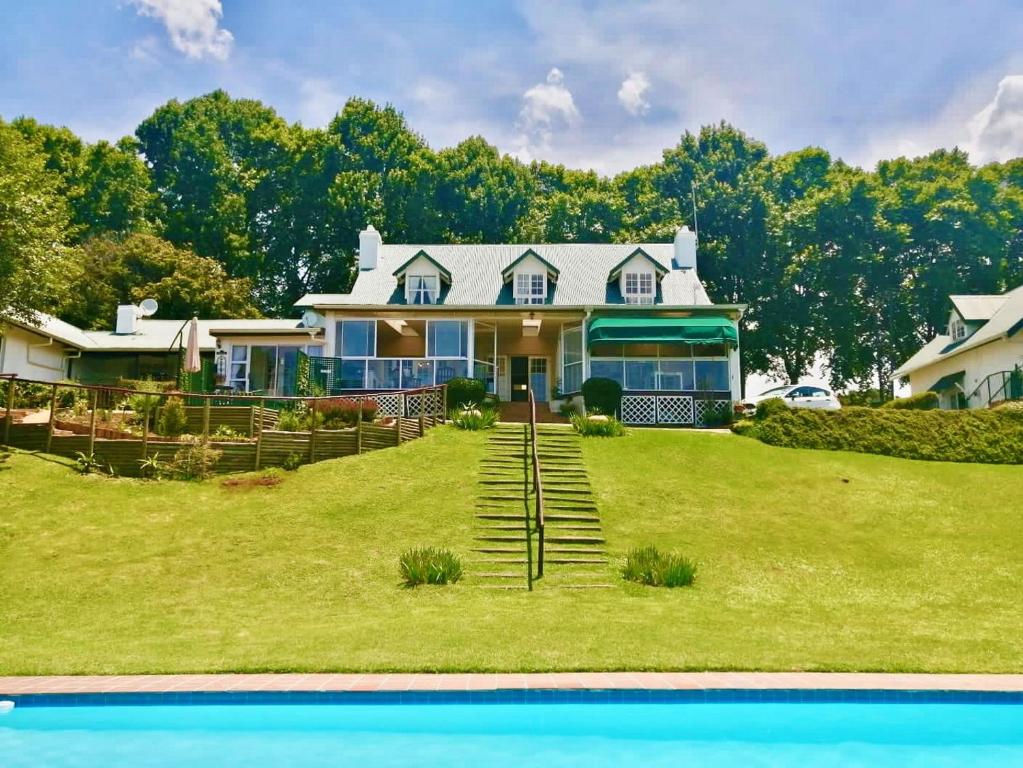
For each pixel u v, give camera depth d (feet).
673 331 113.91
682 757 28.22
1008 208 196.44
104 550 58.49
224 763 27.14
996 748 29.32
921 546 63.31
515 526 65.05
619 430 94.07
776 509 71.56
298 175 224.53
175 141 232.94
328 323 120.16
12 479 69.21
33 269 81.10
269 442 78.43
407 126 238.27
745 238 186.91
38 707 30.35
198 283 188.03
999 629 43.88
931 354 149.48
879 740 30.07
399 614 46.03
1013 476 82.48
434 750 28.71
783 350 192.75
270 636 41.04
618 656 35.91
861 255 183.01
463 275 135.85
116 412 89.97
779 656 36.45
